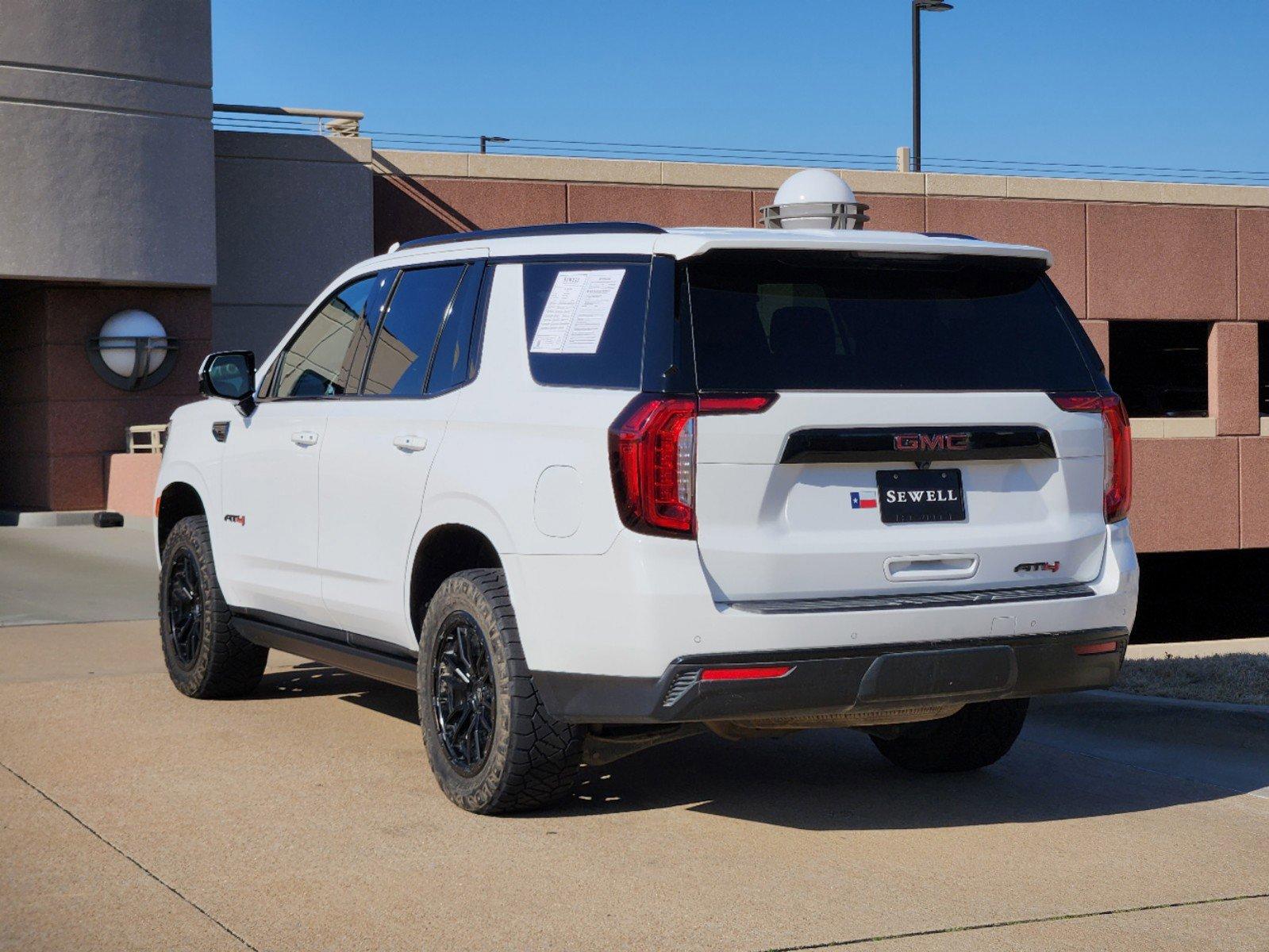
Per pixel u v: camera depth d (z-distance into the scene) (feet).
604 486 15.17
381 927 13.29
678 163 77.82
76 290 71.36
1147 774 19.85
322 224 74.74
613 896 14.25
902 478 15.87
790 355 15.61
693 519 14.96
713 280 15.70
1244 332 84.28
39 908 13.69
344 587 19.52
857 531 15.60
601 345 15.96
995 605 15.87
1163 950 13.09
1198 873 15.39
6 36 65.46
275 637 21.76
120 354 70.69
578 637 15.46
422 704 17.74
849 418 15.48
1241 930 13.64
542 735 16.25
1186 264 83.41
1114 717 23.21
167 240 69.72
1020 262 16.96
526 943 12.94
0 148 65.67
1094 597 16.49
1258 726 22.54
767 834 16.65
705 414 15.02
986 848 16.22
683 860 15.52
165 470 24.53
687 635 14.89
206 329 72.95
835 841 16.40
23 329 74.38
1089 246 82.02
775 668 14.98
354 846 15.76
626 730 16.85
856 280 16.30
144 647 29.58
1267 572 103.45
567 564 15.49
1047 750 21.24
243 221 73.67
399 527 18.20
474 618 16.76
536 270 17.34
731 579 15.08
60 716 22.40
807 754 20.81
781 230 16.25
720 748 21.11
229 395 21.86
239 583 22.26
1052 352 16.96
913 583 15.80
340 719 22.27
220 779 18.52
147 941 12.87
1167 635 94.32
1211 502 82.94
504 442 16.48
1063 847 16.30
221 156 73.10
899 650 15.44
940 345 16.31
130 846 15.64
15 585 41.65
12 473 77.20
